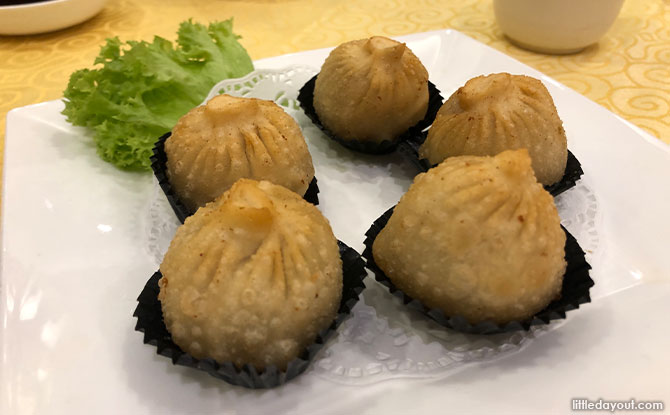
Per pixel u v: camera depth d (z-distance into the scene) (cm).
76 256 14
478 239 11
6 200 15
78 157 17
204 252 11
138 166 17
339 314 12
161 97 18
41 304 13
